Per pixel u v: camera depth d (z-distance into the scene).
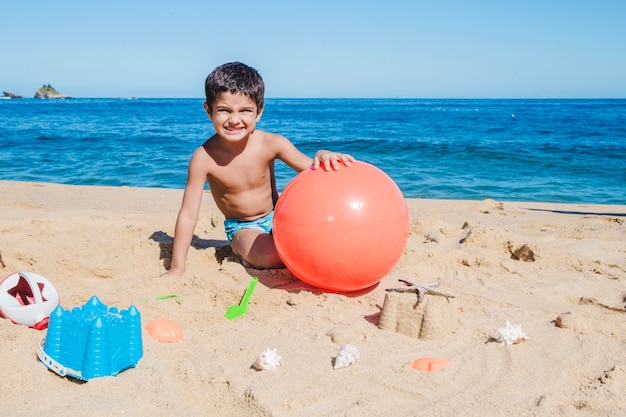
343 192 3.35
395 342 2.97
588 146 18.39
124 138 21.06
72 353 2.52
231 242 4.37
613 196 10.06
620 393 2.49
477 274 4.23
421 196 10.05
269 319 3.28
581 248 5.04
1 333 2.85
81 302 3.46
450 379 2.58
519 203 8.51
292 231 3.40
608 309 3.56
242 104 3.85
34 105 78.81
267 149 4.20
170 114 47.09
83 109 59.62
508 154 16.17
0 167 13.09
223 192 4.28
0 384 2.43
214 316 3.30
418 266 4.28
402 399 2.41
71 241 4.85
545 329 3.17
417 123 34.94
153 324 3.03
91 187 9.33
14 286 3.18
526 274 4.23
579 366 2.73
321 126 32.03
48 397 2.35
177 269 4.05
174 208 7.28
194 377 2.57
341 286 3.52
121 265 4.21
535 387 2.53
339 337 2.95
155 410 2.27
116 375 2.54
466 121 37.38
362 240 3.31
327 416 2.26
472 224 5.73
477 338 3.06
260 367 2.62
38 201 7.63
